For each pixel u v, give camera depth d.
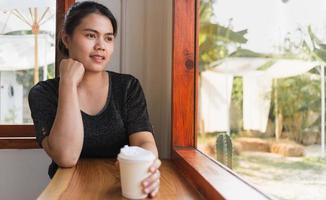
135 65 1.58
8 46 1.76
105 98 1.26
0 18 1.75
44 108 1.17
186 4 1.31
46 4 1.74
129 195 0.75
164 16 1.52
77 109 1.06
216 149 1.15
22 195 1.67
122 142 1.27
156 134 1.54
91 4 1.22
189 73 1.31
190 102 1.31
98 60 1.21
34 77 1.77
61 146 1.02
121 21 1.58
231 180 0.79
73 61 1.12
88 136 1.20
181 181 0.94
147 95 1.55
